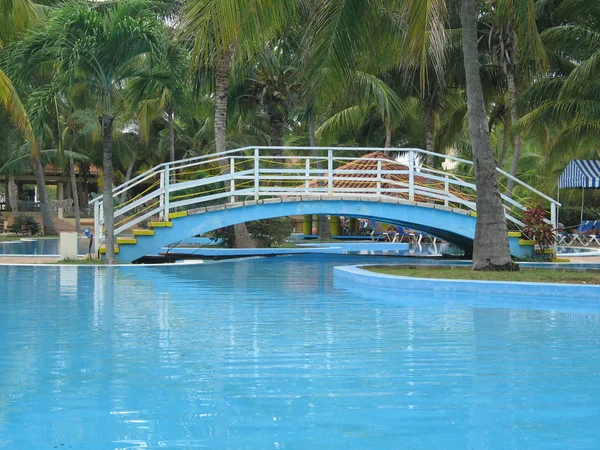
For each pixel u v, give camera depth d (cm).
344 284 1288
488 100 2892
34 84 2995
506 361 597
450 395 481
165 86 1705
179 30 1055
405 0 1241
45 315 852
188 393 479
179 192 2803
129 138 4725
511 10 1307
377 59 1591
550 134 2745
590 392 492
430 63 2591
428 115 2961
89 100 3834
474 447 370
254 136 4334
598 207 4322
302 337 709
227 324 792
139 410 437
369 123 3922
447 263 1878
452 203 2180
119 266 1628
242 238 2386
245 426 405
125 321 807
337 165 3641
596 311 938
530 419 423
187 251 2225
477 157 1373
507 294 1122
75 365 567
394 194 2095
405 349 649
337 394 481
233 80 2508
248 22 1035
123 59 1597
